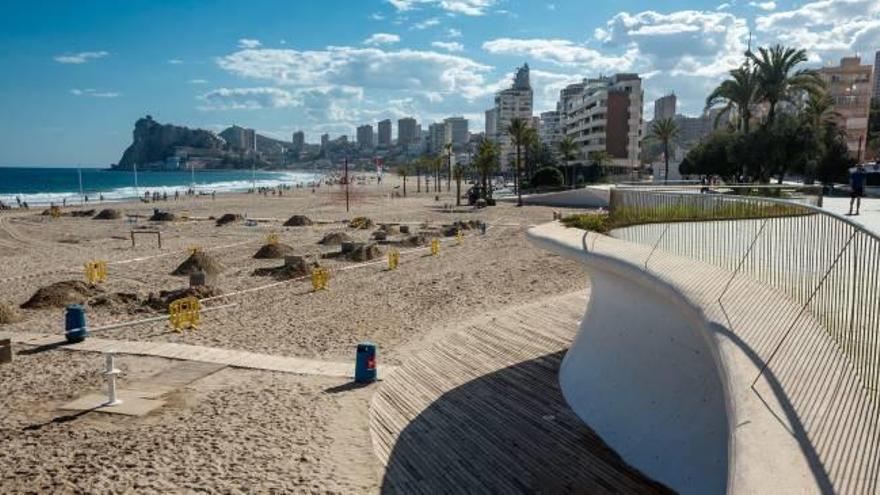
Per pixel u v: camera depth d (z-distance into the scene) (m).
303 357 13.52
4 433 9.34
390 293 20.83
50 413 10.15
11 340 14.56
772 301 6.82
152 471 8.05
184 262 25.44
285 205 72.31
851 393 4.77
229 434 9.27
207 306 18.77
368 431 9.46
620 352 9.66
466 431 9.47
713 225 8.90
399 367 12.67
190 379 11.92
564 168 98.38
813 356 5.39
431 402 10.69
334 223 48.00
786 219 7.94
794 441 4.19
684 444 7.60
